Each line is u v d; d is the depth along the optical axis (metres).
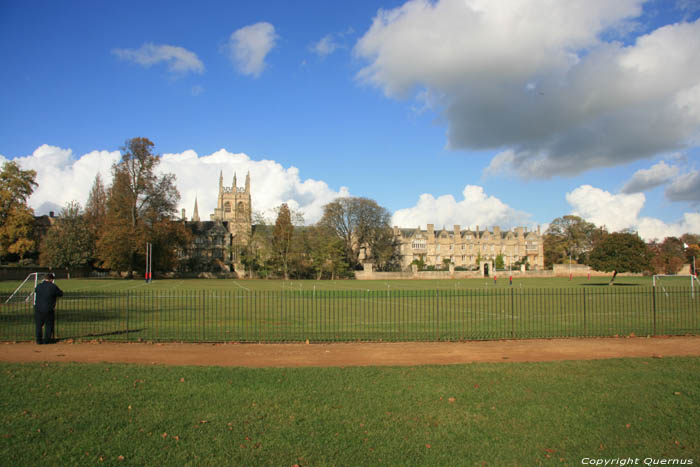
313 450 5.87
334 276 80.56
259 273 81.25
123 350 12.46
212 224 106.06
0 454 5.61
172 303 27.62
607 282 63.47
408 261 115.94
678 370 9.81
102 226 67.62
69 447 5.85
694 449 6.02
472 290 41.69
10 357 11.44
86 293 32.38
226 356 11.70
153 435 6.24
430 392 8.21
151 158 67.00
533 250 127.62
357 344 13.52
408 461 5.62
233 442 6.06
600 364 10.44
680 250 102.69
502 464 5.59
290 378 9.11
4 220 58.28
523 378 9.17
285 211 78.94
